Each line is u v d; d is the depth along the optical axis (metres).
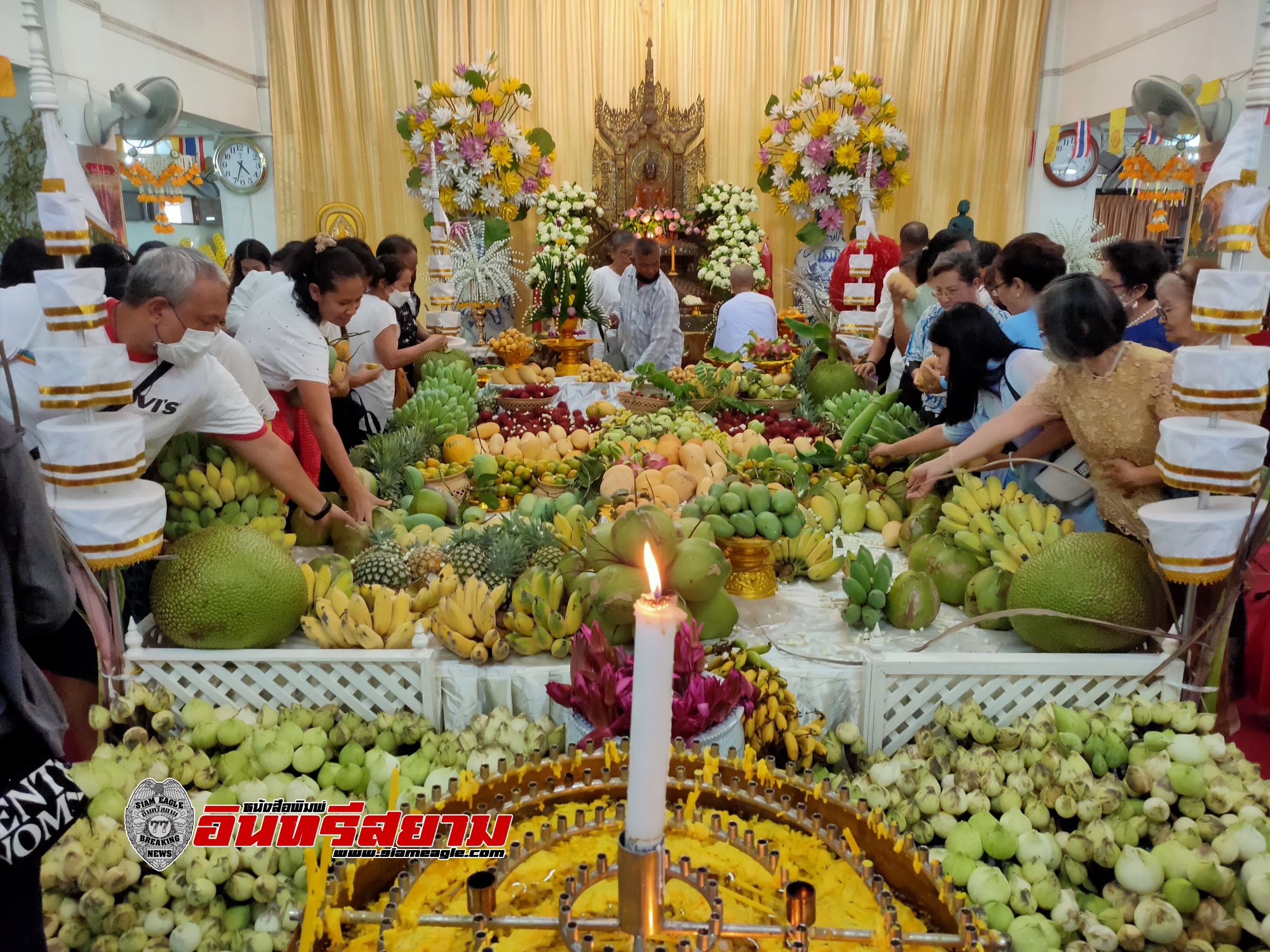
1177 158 5.81
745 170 7.92
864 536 2.74
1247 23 5.34
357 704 1.91
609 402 4.09
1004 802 1.58
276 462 2.22
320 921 0.91
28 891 1.27
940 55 7.68
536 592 1.95
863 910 1.01
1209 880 1.38
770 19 7.68
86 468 1.62
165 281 1.82
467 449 3.22
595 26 7.68
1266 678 2.73
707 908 0.97
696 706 1.50
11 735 1.27
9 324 1.81
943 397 3.11
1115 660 1.85
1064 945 1.39
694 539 1.85
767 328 5.25
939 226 7.99
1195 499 1.77
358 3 7.61
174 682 1.88
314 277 2.60
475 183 6.60
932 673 1.85
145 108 5.43
